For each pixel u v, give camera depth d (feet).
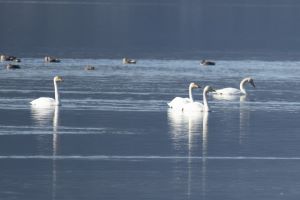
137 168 167.63
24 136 189.26
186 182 160.15
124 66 320.50
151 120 208.33
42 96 239.50
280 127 204.03
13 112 214.48
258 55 381.81
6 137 188.03
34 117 208.95
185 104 220.84
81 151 178.50
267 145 186.29
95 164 169.58
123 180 160.45
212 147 183.52
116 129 197.98
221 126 203.51
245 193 154.81
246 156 177.68
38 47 395.96
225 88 255.50
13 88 253.65
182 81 279.69
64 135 191.01
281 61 355.77
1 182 157.58
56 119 207.31
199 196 152.97
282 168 169.78
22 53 365.20
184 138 190.90
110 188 155.84
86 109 220.84
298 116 217.77
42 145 182.09
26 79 273.33
